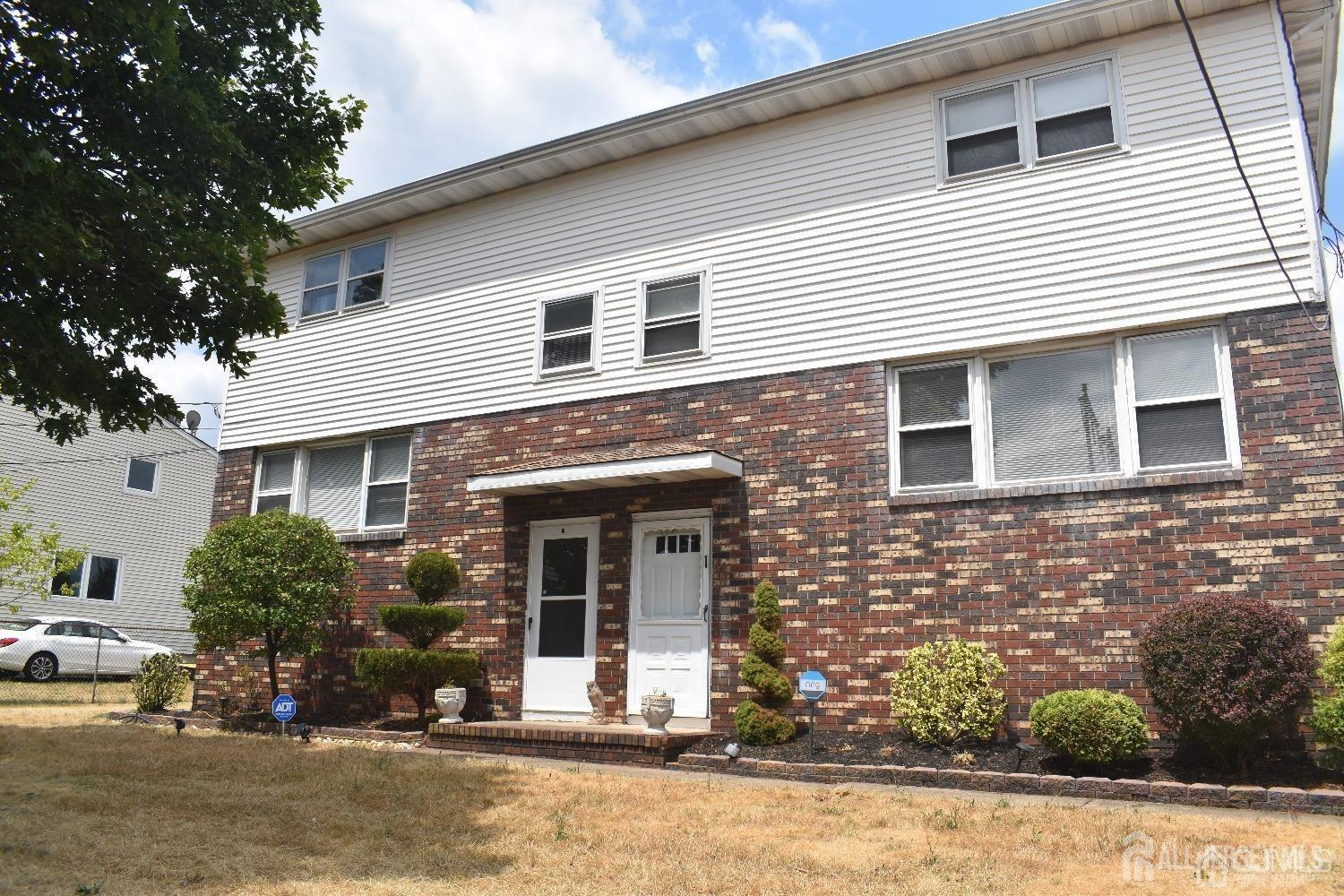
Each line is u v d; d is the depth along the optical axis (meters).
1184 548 9.48
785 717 10.76
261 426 16.42
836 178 12.12
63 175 7.56
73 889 5.60
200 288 9.00
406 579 14.09
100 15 7.78
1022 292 10.77
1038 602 9.98
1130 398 10.11
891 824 7.19
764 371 12.06
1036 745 9.52
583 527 12.93
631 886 5.89
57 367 8.51
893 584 10.72
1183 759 8.80
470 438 14.22
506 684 12.98
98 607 26.50
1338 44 10.62
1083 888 5.66
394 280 15.61
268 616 13.21
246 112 9.54
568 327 13.80
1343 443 9.03
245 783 8.76
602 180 13.95
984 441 10.71
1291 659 7.97
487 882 5.98
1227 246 9.89
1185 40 10.49
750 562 11.57
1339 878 5.72
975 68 11.48
